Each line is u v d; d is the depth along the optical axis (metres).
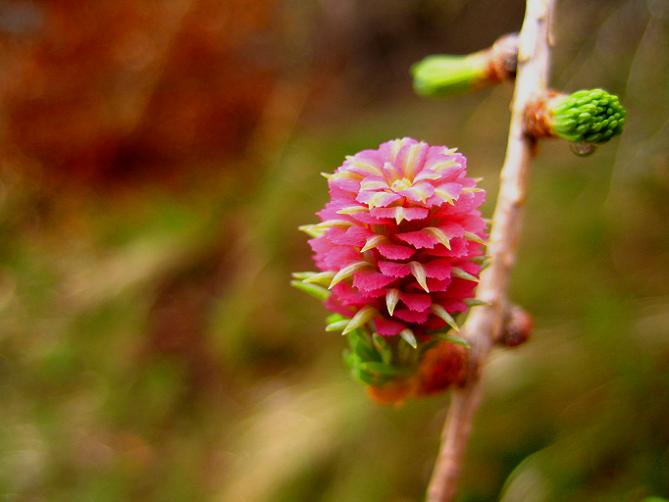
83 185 0.30
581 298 0.20
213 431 0.23
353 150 0.30
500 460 0.18
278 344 0.24
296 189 0.28
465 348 0.09
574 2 0.28
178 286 0.28
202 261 0.28
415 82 0.10
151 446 0.23
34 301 0.29
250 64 0.31
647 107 0.23
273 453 0.20
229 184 0.31
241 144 0.31
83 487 0.22
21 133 0.28
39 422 0.25
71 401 0.25
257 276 0.26
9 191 0.30
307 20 0.35
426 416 0.19
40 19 0.27
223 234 0.29
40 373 0.26
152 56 0.29
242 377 0.24
